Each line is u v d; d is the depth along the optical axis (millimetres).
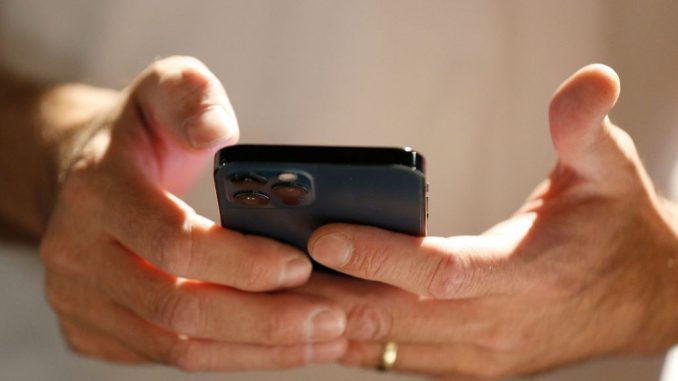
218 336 762
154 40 1256
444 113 1207
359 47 1205
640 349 913
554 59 1210
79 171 788
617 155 722
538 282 738
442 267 678
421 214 641
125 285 778
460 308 770
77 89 1192
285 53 1213
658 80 1200
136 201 734
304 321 743
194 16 1230
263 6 1208
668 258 822
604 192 760
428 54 1206
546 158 1193
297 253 718
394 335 787
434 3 1198
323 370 1093
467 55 1208
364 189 604
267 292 758
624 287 811
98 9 1262
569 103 675
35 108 1110
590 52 1205
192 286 754
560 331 815
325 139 1220
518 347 813
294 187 603
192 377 1103
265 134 1224
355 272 685
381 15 1198
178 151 828
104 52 1271
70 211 785
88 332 916
